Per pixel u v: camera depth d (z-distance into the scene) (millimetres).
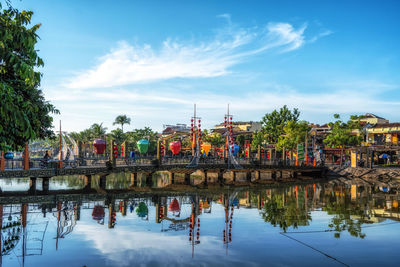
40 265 9695
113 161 31719
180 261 10062
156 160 35281
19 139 9023
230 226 15242
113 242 12328
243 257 10438
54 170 27734
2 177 24625
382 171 44656
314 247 11469
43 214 18031
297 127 60969
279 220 16594
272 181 42156
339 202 23281
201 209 20547
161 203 23188
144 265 9742
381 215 17938
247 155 48094
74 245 11859
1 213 18203
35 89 18422
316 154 57719
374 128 59656
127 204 22422
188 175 37906
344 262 9875
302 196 27031
